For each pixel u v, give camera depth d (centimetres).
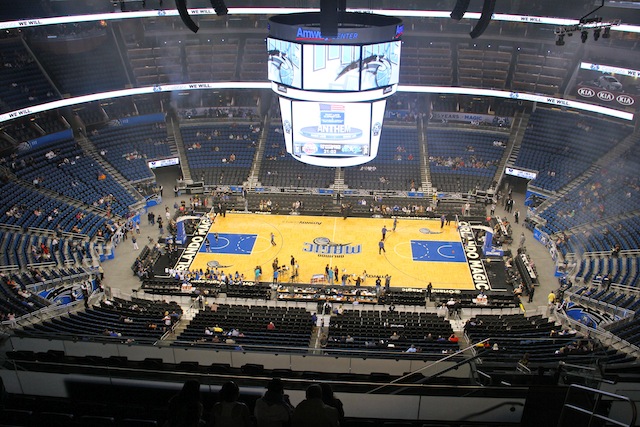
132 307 2897
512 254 3881
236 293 3309
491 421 1111
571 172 4450
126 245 3991
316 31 1638
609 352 2103
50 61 4866
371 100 1748
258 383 1177
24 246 3362
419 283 3525
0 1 4681
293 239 4081
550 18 4481
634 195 3909
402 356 1677
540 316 2941
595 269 3312
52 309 2692
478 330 2634
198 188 4791
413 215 4453
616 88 4672
